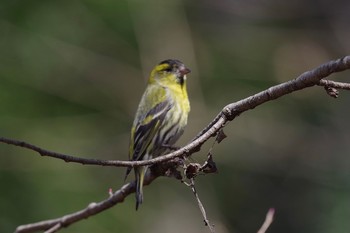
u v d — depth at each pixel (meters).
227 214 14.74
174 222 13.88
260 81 15.97
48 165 12.80
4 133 12.97
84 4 14.44
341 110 16.03
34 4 14.12
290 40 17.08
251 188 15.20
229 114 5.62
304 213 14.99
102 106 14.70
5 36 13.86
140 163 5.41
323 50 17.22
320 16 17.55
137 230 12.45
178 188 14.32
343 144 15.70
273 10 17.23
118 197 6.75
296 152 15.63
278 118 15.76
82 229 11.89
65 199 12.48
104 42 14.88
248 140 15.50
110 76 14.94
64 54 14.38
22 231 7.12
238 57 16.23
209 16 16.73
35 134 13.29
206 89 15.53
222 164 14.98
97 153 14.03
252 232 14.84
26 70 13.86
